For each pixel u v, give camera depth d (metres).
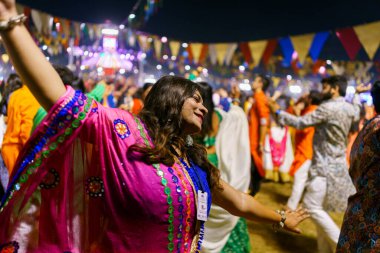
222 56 7.35
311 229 4.73
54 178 1.32
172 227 1.37
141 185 1.32
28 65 1.18
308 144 4.72
